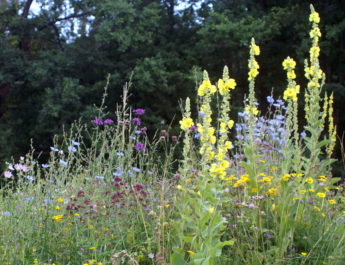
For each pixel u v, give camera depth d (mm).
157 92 13844
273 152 4645
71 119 13281
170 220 3375
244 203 3402
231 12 15641
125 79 13594
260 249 3436
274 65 16469
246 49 15203
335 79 17250
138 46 14422
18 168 4121
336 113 15219
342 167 12625
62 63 13773
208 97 3084
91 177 4734
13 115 15367
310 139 4121
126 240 3439
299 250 3531
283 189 3572
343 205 3867
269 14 15289
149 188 4270
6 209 3740
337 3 14844
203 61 15625
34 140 14062
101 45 14430
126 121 5129
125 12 13430
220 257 3182
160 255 2980
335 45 15594
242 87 16391
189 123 3279
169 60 14719
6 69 13500
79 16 16016
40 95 15141
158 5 15016
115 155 5219
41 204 3785
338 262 3121
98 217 3518
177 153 10492
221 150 3076
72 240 3412
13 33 15297
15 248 3020
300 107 14664
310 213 3793
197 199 2951
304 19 14844
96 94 14008
